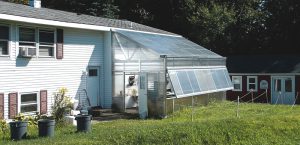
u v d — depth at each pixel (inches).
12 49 714.2
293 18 1601.9
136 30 1007.6
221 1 1658.5
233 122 629.6
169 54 874.8
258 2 1696.6
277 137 593.9
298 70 1310.3
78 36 856.3
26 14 726.5
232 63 1486.2
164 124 634.8
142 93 850.1
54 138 547.2
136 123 720.3
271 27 1649.9
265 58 1466.5
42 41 773.3
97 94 918.4
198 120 708.0
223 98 1105.4
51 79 792.3
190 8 1608.0
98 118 835.4
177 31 1695.4
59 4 1672.0
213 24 1549.0
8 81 706.8
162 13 1723.7
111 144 520.4
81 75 865.5
